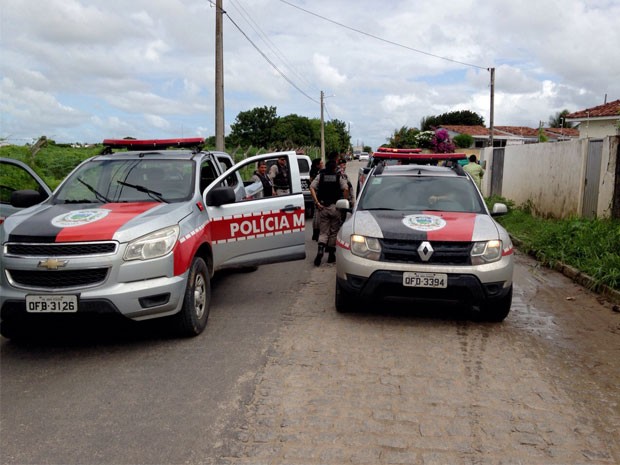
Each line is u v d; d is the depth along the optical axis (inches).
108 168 250.8
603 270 305.7
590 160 484.4
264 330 224.2
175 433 141.0
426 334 221.5
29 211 216.5
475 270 220.2
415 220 240.8
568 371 186.2
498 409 156.1
